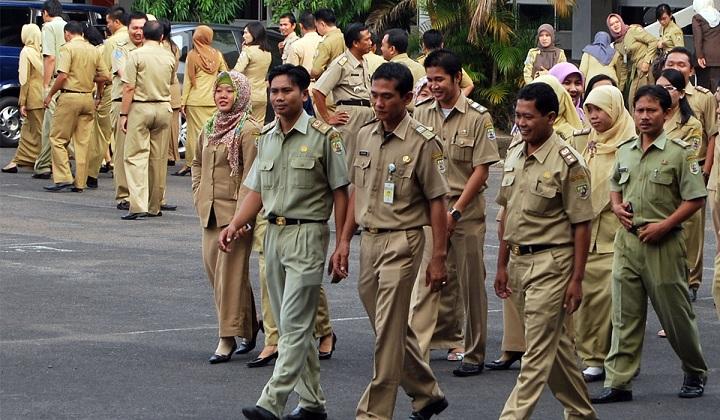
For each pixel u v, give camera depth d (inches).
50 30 864.3
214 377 418.3
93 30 860.0
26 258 611.8
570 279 348.5
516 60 1061.8
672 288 394.3
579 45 1192.2
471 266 429.1
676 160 392.2
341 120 595.5
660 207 393.4
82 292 541.6
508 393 407.5
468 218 430.0
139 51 725.9
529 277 349.7
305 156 359.6
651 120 393.7
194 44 876.6
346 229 358.0
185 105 883.4
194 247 652.1
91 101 822.5
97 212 754.2
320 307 439.2
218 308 440.1
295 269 358.0
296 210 360.5
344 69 610.2
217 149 432.5
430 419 370.3
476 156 428.5
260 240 430.9
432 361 449.4
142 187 733.9
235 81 429.4
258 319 485.7
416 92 471.8
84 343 457.7
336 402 392.2
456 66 430.3
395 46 635.5
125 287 553.6
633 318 398.3
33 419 367.6
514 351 436.8
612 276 403.5
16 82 1009.5
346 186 361.4
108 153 927.0
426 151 347.9
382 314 348.5
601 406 395.9
